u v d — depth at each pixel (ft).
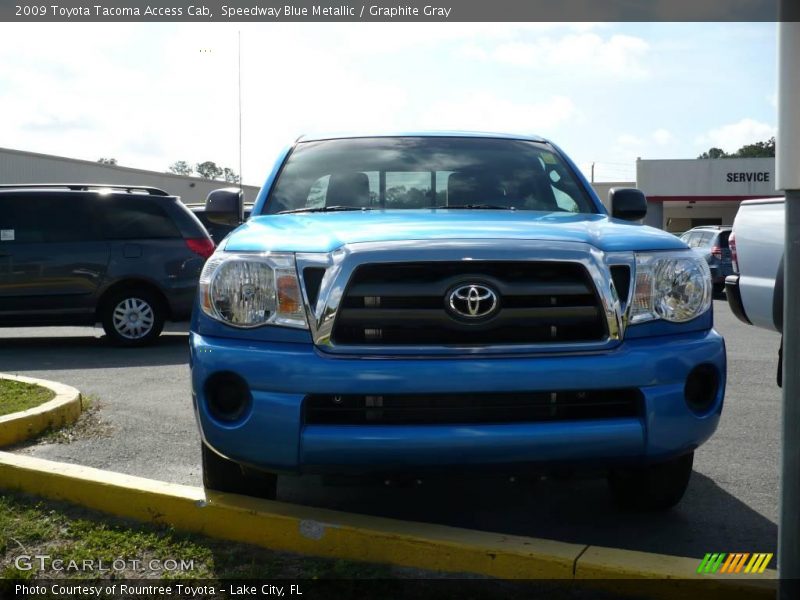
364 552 11.19
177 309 33.60
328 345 10.75
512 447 10.57
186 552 11.48
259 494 12.77
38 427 18.10
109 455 16.79
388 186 15.39
